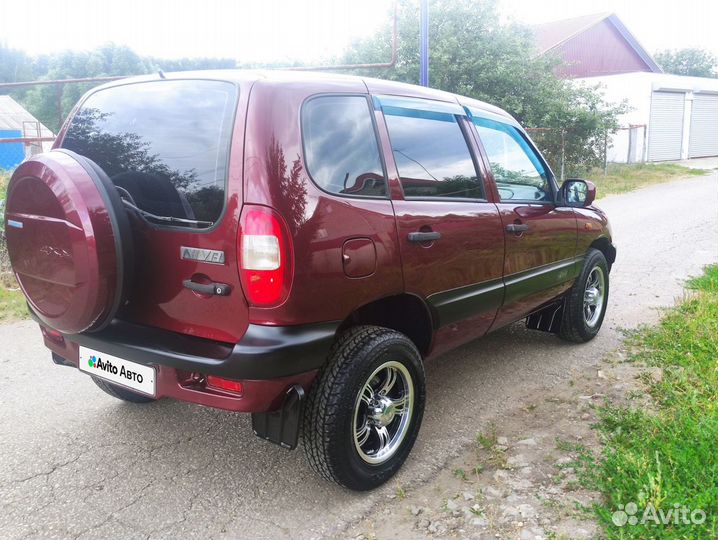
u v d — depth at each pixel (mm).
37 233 2746
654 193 16766
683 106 28047
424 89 3611
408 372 3113
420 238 3104
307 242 2566
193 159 2688
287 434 2678
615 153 26531
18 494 3006
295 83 2748
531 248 4141
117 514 2861
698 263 8047
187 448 3465
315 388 2760
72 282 2631
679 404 3623
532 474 3133
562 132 17984
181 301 2725
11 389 4270
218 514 2869
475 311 3660
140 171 2867
